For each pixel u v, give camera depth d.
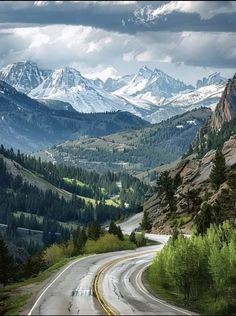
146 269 75.38
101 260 85.62
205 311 52.09
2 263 114.62
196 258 61.97
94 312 42.75
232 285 61.84
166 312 44.31
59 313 42.34
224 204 99.75
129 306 46.47
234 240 71.31
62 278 65.12
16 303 50.94
